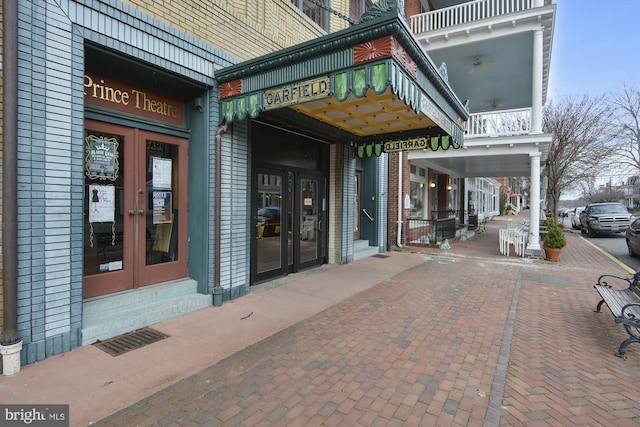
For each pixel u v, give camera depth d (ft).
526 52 35.22
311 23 23.67
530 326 14.94
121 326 12.96
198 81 15.46
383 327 14.32
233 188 17.48
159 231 15.99
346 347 12.37
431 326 14.48
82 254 11.75
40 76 10.51
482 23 31.99
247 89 15.24
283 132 22.81
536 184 33.12
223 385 9.80
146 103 15.17
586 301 18.67
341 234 27.61
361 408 8.86
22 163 10.17
